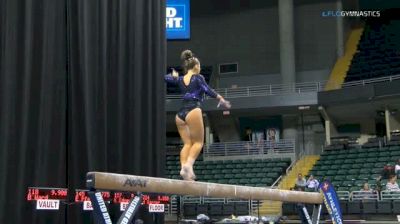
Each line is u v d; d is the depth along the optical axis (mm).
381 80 19031
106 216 3932
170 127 22844
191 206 16031
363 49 22453
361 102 18375
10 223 6668
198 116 4762
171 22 20656
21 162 6836
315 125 21484
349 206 14117
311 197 6457
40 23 7348
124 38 8828
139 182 4125
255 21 23844
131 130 8680
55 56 7594
